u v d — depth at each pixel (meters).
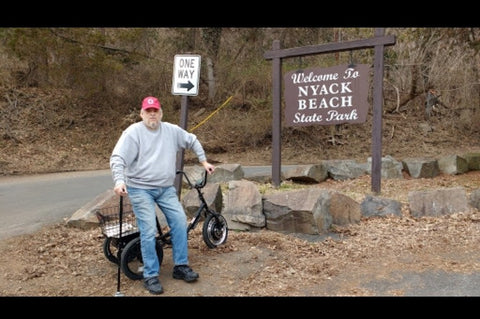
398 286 4.23
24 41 13.66
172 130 4.56
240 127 18.31
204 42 19.36
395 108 19.38
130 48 17.73
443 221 5.99
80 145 16.48
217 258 5.03
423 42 15.93
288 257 5.03
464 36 11.98
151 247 4.27
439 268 4.61
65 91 18.69
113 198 6.54
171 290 4.29
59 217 7.00
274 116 8.56
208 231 5.23
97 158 15.70
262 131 18.25
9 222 6.86
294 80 8.34
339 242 5.45
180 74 7.07
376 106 7.54
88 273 4.76
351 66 7.81
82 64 15.66
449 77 17.23
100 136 17.31
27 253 5.38
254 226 5.93
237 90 19.28
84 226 6.26
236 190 6.23
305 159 17.19
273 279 4.47
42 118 17.30
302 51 8.18
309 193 5.88
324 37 19.62
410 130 19.12
